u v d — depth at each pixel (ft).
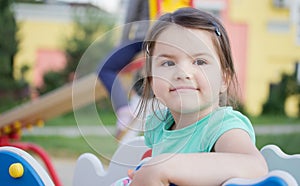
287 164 4.26
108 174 4.91
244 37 24.85
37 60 25.05
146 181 3.05
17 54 23.93
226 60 3.68
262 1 24.84
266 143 17.78
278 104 24.40
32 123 8.78
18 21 23.76
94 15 24.85
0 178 3.84
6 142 8.54
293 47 25.12
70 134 19.63
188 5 6.51
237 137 3.27
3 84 23.36
